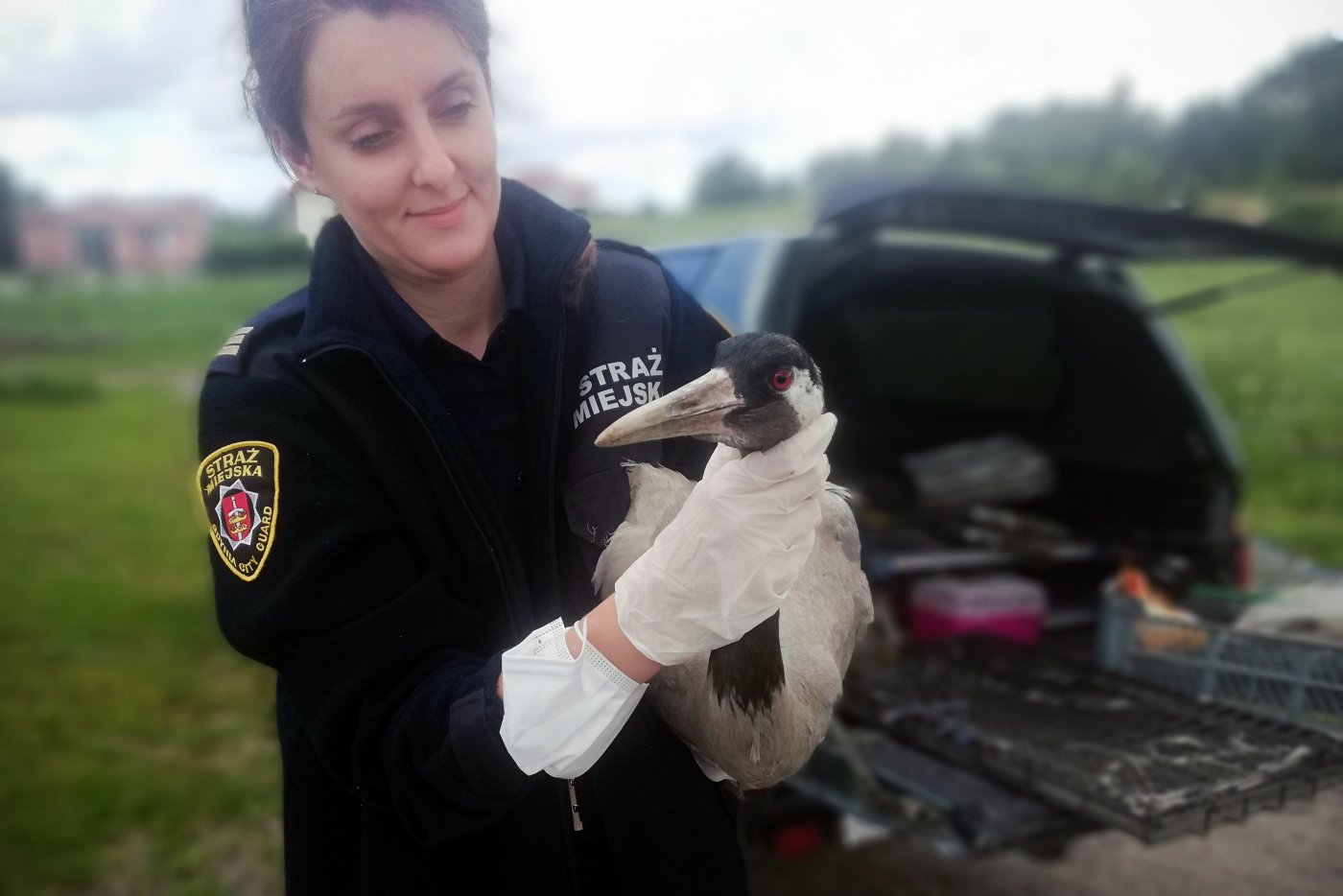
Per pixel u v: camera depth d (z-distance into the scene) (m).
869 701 3.15
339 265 1.76
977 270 4.50
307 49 1.58
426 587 1.65
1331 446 9.68
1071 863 4.07
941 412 5.04
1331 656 2.73
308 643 1.61
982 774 2.86
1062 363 4.77
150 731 5.10
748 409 1.69
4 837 4.16
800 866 4.11
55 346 22.78
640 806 1.84
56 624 6.58
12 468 11.52
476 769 1.47
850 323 4.66
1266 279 4.33
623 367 1.91
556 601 1.86
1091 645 3.80
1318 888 3.55
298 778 1.85
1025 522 4.24
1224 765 2.58
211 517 1.67
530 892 1.77
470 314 1.89
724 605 1.53
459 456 1.71
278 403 1.66
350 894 1.84
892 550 3.88
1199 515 4.23
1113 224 3.92
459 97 1.66
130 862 4.03
